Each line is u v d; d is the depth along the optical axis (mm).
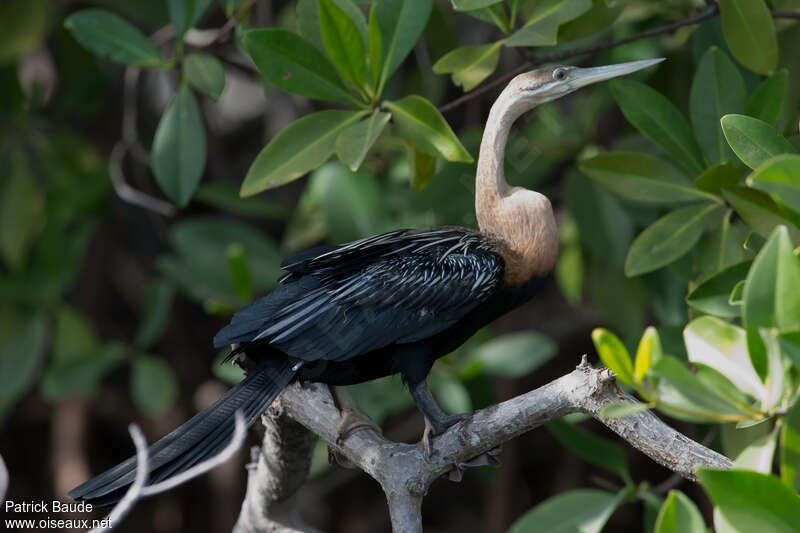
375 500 17016
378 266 6656
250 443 15781
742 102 7387
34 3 11227
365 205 10836
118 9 12742
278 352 6500
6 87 12281
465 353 11219
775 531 4406
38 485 17000
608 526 16375
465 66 7586
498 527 15102
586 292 15141
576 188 10219
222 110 16438
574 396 5477
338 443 6645
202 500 17188
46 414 16859
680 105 10562
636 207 10562
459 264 6668
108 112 14562
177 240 11320
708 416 4715
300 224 12391
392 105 7090
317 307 6453
